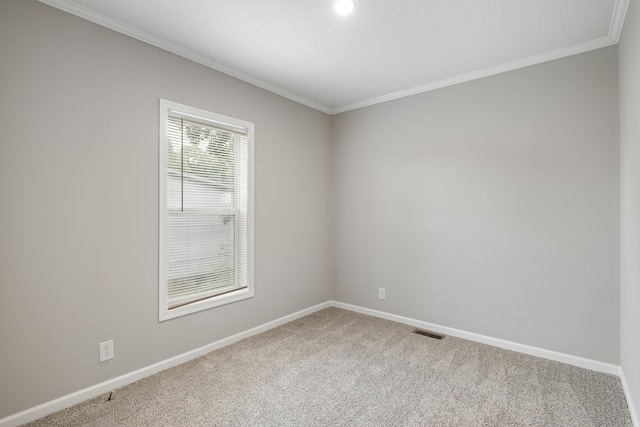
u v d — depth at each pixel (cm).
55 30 188
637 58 168
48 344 187
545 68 256
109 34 210
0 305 171
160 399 202
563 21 208
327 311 380
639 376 167
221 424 179
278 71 288
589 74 238
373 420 183
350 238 382
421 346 281
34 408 182
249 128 300
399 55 256
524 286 267
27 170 179
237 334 292
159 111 235
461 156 299
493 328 283
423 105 322
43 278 185
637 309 172
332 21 210
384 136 352
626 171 204
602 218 235
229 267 291
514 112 271
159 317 237
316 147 377
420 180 325
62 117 191
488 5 191
